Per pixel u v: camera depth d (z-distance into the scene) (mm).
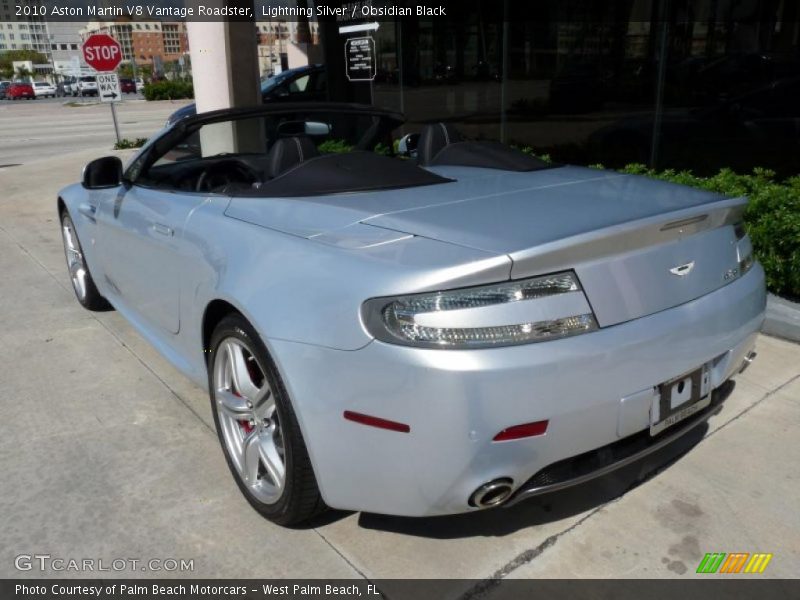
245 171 3441
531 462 1929
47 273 5820
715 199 2453
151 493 2678
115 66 14977
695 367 2195
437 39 9273
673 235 2168
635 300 2045
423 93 9688
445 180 2852
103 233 3828
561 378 1870
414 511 2023
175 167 3527
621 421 2018
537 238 1978
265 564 2275
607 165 7820
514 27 8328
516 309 1863
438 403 1818
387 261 1985
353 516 2510
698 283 2236
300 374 2057
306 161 2832
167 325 3158
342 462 2049
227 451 2650
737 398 3281
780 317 3953
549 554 2287
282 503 2326
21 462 2916
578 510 2506
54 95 60125
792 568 2211
